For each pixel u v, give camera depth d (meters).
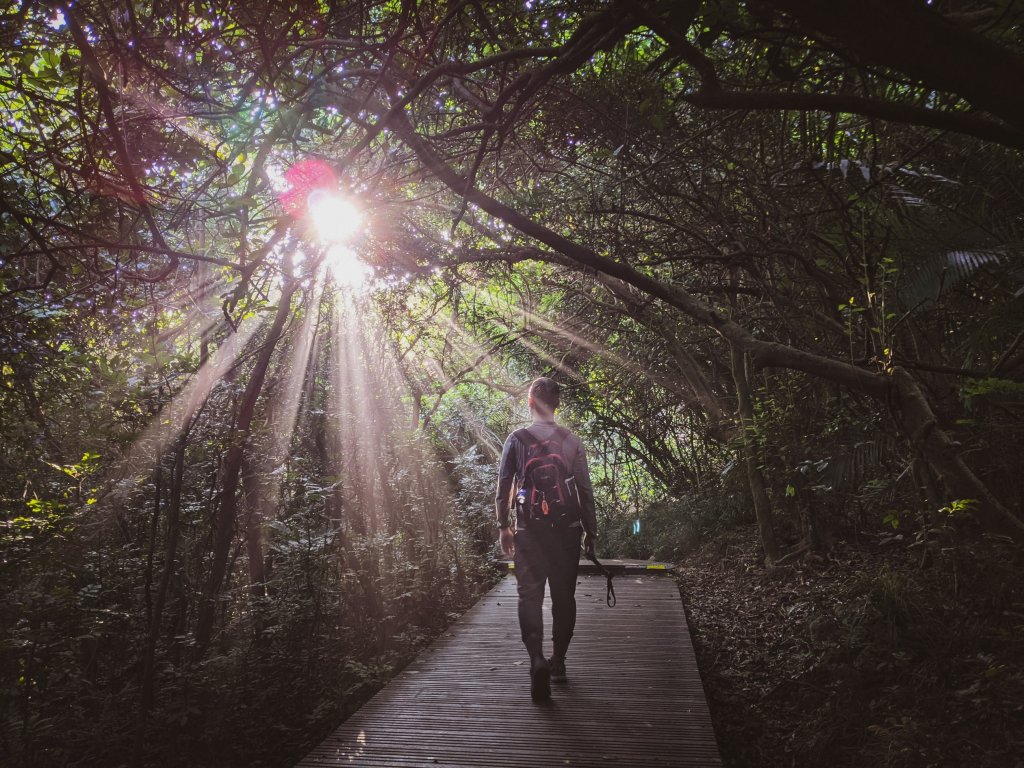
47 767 3.94
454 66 2.49
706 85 1.94
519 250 5.72
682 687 4.62
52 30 2.85
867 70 2.32
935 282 4.06
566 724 4.01
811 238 5.10
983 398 4.57
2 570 4.06
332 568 5.88
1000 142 1.75
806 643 5.58
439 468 8.84
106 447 4.66
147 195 3.32
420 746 3.72
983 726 3.76
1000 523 3.58
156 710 4.40
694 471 12.30
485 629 6.12
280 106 3.05
